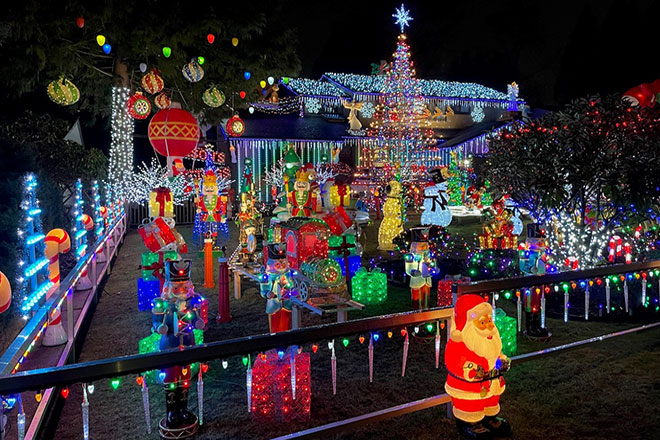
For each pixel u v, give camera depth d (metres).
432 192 12.38
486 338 3.92
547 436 4.06
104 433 4.32
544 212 9.15
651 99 9.77
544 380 5.13
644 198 7.70
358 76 36.66
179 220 23.12
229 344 3.26
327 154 30.75
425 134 26.88
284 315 6.20
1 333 5.05
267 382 4.43
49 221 8.59
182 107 20.94
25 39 12.88
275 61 16.94
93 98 21.94
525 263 7.01
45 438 4.23
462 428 4.06
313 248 6.87
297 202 9.38
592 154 8.02
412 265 7.34
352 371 5.53
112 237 14.01
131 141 20.50
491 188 9.96
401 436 4.11
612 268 5.41
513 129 9.47
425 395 4.90
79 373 2.85
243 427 4.34
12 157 7.91
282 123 32.00
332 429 3.69
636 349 5.96
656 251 8.65
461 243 15.14
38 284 7.17
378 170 24.56
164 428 4.14
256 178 29.23
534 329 6.41
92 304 8.29
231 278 10.78
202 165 28.47
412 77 23.98
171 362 3.09
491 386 3.96
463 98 34.72
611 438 4.02
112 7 12.95
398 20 21.55
